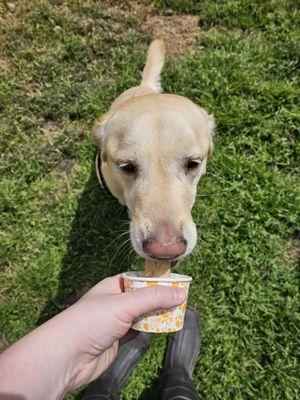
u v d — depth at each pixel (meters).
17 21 0.67
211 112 0.61
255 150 0.60
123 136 0.38
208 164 0.58
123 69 0.64
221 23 0.68
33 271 0.55
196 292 0.53
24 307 0.54
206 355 0.51
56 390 0.27
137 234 0.36
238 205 0.57
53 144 0.61
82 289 0.55
